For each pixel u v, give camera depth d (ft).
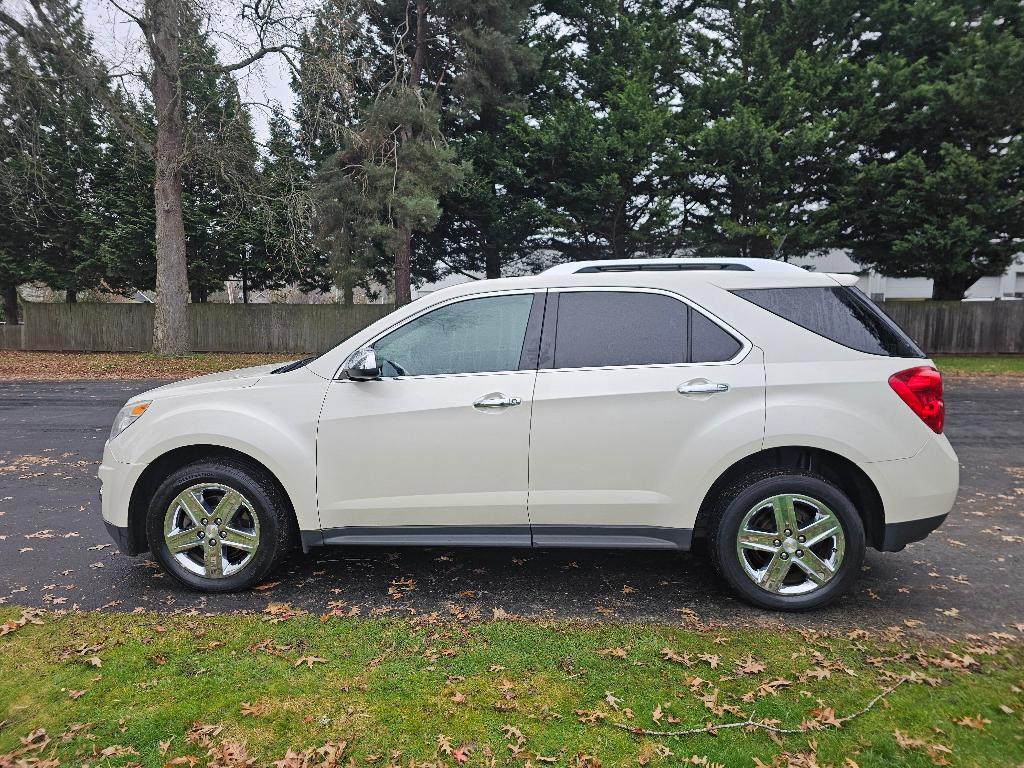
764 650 10.07
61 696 8.77
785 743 7.80
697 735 7.97
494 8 60.03
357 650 10.10
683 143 64.08
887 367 11.26
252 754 7.61
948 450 11.29
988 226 63.26
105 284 84.79
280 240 65.57
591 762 7.48
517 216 68.39
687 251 69.31
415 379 11.91
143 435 12.21
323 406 11.94
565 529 11.75
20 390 44.32
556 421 11.48
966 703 8.59
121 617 11.23
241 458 12.41
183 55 57.11
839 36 67.92
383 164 57.26
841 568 11.25
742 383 11.22
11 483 20.66
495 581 13.03
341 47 54.24
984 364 59.11
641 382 11.39
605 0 69.10
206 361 59.88
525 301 12.11
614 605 11.84
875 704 8.58
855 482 11.53
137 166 71.26
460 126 73.15
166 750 7.67
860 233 70.59
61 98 55.77
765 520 11.55
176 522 12.39
